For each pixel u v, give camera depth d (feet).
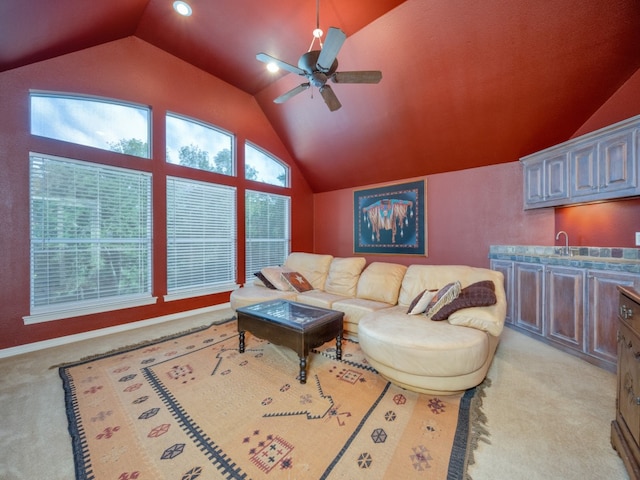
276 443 4.75
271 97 14.73
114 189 10.68
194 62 12.58
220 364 7.77
